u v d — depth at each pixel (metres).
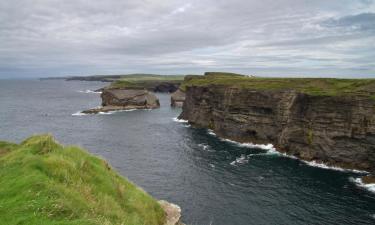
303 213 53.25
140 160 83.56
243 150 95.94
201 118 137.00
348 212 53.72
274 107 100.38
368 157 76.38
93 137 113.06
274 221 50.44
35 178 14.73
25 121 149.50
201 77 197.38
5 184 14.91
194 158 85.75
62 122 147.12
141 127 134.88
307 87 100.88
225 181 67.88
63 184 15.95
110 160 83.44
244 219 50.94
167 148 97.31
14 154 20.42
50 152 20.66
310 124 88.25
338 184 66.88
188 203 56.47
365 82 92.06
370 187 65.25
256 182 67.50
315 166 80.19
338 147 81.31
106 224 13.06
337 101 83.19
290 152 91.75
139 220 18.17
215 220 50.41
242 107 109.94
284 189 63.75
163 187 63.91
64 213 12.63
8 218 11.90
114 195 19.25
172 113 182.50
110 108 192.88
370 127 75.94
